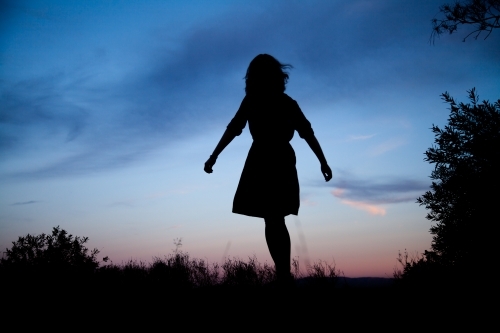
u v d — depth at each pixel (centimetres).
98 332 266
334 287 316
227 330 250
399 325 239
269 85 321
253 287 367
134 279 426
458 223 393
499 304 264
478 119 397
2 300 359
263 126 315
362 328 236
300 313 268
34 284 411
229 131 329
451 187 399
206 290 386
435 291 309
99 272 448
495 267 340
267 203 302
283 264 291
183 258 475
